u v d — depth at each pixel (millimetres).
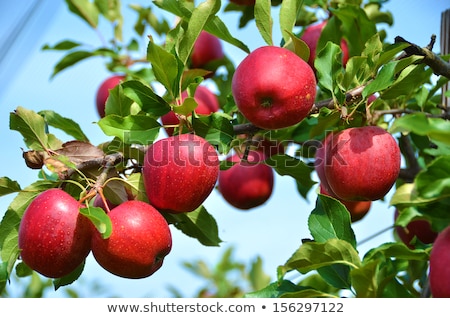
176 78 1487
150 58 1469
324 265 1418
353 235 1457
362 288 1402
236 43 1580
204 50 1854
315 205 1477
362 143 1477
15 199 1495
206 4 1496
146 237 1419
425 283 1543
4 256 1488
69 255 1425
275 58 1439
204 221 1565
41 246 1417
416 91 1692
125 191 1490
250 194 1830
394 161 1479
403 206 1428
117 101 1590
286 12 1532
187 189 1443
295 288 1472
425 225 1561
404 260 1532
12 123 1517
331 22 1646
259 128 1527
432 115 1593
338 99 1498
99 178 1464
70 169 1489
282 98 1430
